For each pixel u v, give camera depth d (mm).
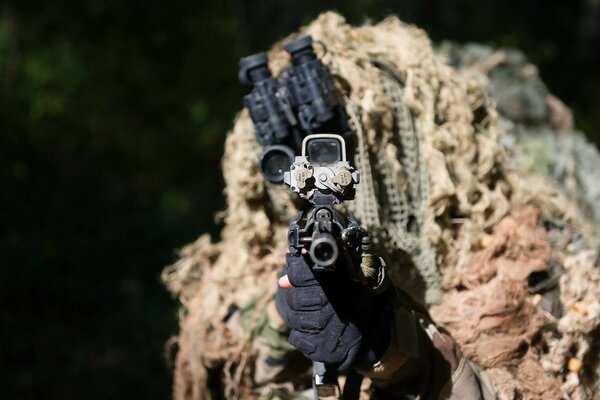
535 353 1689
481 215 1737
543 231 1786
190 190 5605
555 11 6883
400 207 1689
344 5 5832
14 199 4867
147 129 5863
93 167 5477
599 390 1727
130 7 5781
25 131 5516
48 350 4016
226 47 5848
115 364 3953
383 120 1687
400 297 1619
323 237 1372
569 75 6656
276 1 6059
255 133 1685
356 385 1629
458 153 1745
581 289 1731
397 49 1781
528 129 2484
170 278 2010
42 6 5738
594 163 2398
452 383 1612
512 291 1687
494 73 2539
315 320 1516
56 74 5660
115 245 4742
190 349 1857
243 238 1824
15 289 4328
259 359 1779
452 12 6352
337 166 1500
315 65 1653
